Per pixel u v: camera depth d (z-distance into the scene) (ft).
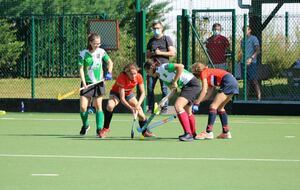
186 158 78.95
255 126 110.22
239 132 102.47
